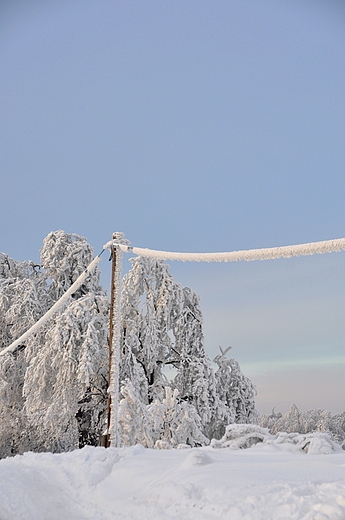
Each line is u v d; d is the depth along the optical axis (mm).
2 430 26266
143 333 26359
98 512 6297
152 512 5586
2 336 28938
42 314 28438
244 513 4770
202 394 25375
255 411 27281
